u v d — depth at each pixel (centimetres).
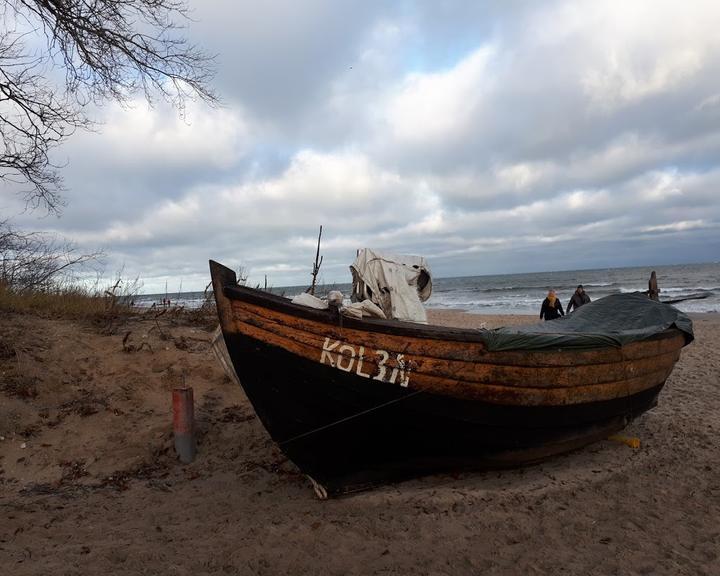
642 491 494
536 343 481
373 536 407
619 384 567
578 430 552
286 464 559
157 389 674
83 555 369
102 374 675
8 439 538
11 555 364
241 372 457
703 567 362
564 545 395
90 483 505
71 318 823
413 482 513
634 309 737
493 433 491
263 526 423
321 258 623
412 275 596
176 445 560
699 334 1622
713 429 672
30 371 634
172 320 906
